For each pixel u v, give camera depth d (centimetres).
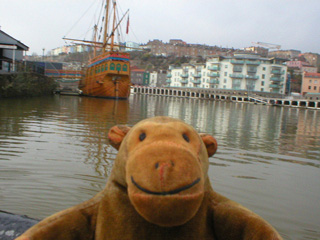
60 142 1122
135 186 142
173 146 147
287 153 1238
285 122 2881
